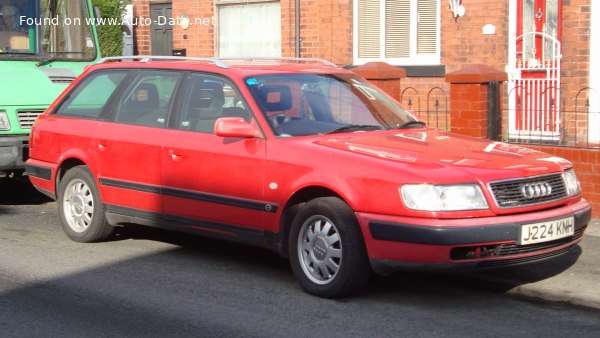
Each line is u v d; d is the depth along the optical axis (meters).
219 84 7.62
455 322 6.27
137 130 8.07
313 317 6.35
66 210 8.83
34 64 11.28
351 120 7.55
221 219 7.38
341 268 6.55
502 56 13.38
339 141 7.00
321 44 15.76
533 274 7.37
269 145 7.02
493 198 6.26
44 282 7.31
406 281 7.37
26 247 8.58
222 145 7.32
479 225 6.14
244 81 7.46
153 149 7.84
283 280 7.38
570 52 12.52
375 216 6.33
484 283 7.27
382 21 14.96
